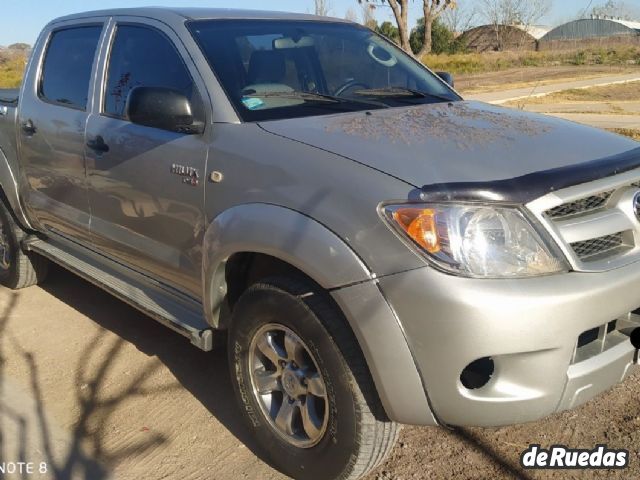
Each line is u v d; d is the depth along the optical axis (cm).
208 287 303
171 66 345
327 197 253
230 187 290
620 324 262
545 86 2338
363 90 374
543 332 228
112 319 464
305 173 264
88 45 412
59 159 413
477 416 238
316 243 248
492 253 231
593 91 2120
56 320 463
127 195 356
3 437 325
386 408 246
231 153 294
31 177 452
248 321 288
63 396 365
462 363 230
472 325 225
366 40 421
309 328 258
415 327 232
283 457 288
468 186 235
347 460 261
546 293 228
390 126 295
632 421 321
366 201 243
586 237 243
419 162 252
